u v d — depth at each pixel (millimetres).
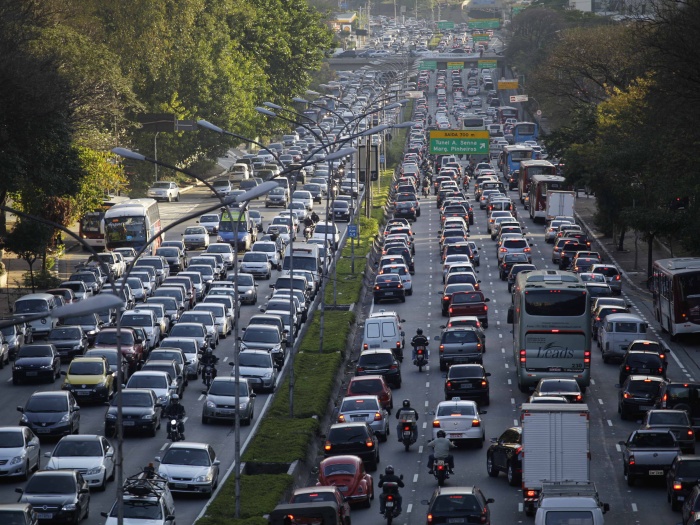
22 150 168875
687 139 173875
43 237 191250
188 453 97938
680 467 92250
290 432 114125
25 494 86375
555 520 74562
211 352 137750
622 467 107062
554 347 130750
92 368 129000
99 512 91062
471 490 82125
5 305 182125
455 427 112188
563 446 90312
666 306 165375
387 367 138625
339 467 94188
